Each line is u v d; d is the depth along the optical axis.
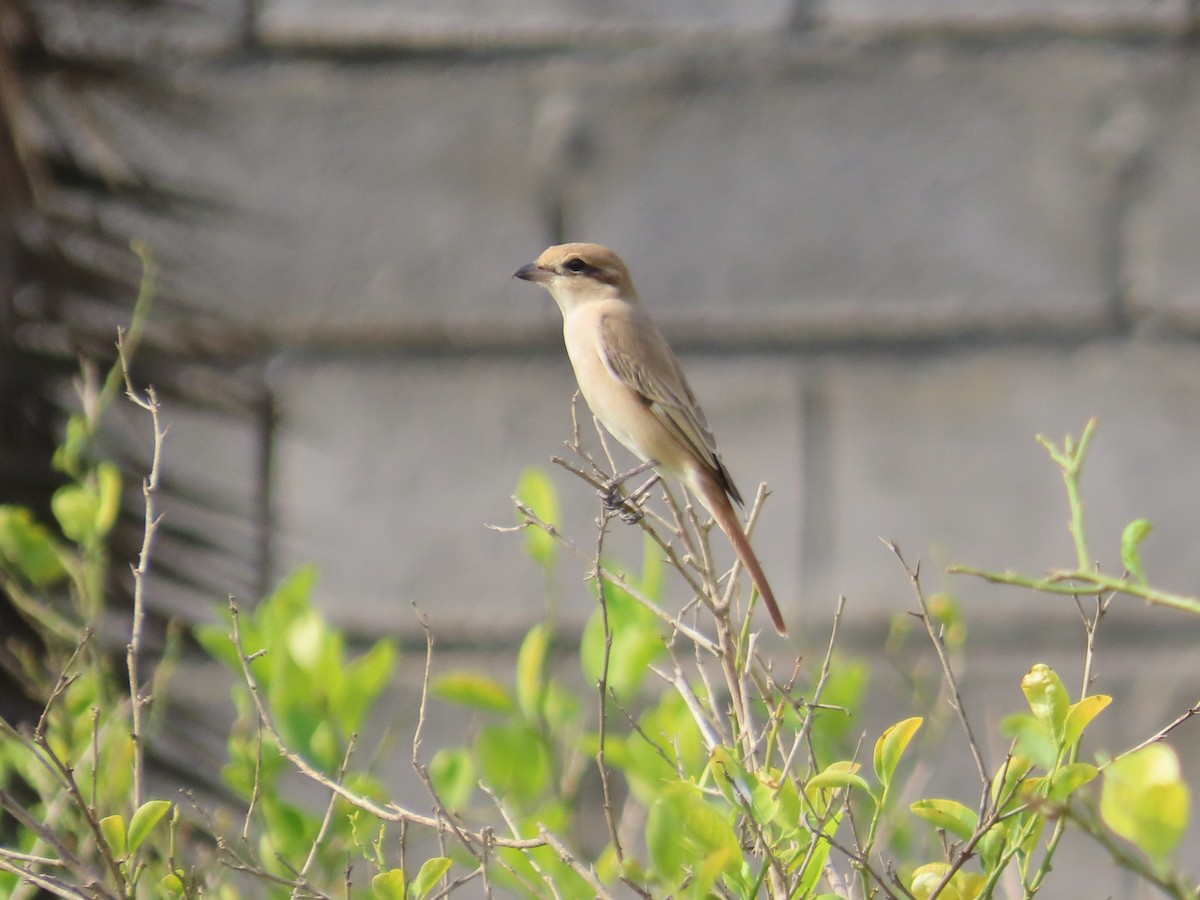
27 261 8.32
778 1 11.61
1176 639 10.93
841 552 11.23
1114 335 11.38
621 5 11.61
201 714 9.34
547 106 11.60
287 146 11.50
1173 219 11.38
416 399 11.48
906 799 8.10
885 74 11.54
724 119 11.55
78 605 7.18
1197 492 11.17
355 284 11.54
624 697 6.43
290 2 11.56
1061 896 10.41
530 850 5.61
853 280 11.45
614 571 6.61
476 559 11.34
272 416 10.55
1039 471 11.27
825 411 11.36
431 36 11.61
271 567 11.21
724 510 8.20
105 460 8.29
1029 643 11.01
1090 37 11.52
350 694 6.34
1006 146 11.48
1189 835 10.66
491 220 11.60
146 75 10.17
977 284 11.44
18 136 8.34
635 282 11.49
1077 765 4.15
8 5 8.52
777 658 10.80
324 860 5.89
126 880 4.89
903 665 10.84
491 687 6.73
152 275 8.52
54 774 5.06
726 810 5.48
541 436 11.41
